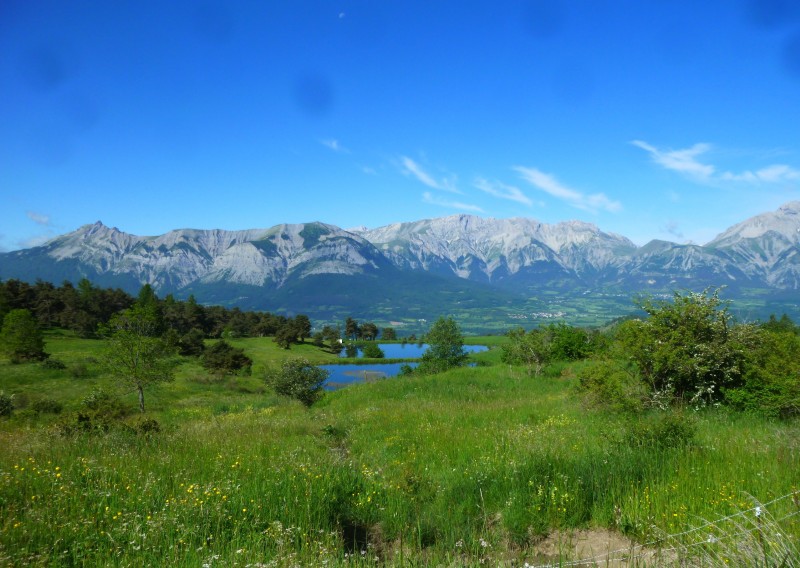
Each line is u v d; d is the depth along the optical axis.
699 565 4.40
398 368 96.00
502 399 23.67
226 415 24.39
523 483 7.64
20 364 52.31
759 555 4.23
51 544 5.17
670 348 16.09
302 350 116.12
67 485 7.04
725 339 16.33
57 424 13.91
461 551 5.81
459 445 12.00
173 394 44.81
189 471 8.45
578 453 9.38
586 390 18.06
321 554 5.22
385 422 17.55
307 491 7.36
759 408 14.37
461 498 7.57
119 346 33.78
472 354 68.12
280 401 30.44
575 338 37.88
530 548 5.77
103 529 5.68
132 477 7.86
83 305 97.81
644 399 16.23
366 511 7.26
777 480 6.70
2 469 7.93
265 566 4.78
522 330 34.84
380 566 5.26
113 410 15.15
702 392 16.03
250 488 7.34
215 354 65.38
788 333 16.53
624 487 7.09
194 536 5.56
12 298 92.69
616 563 5.14
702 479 7.11
